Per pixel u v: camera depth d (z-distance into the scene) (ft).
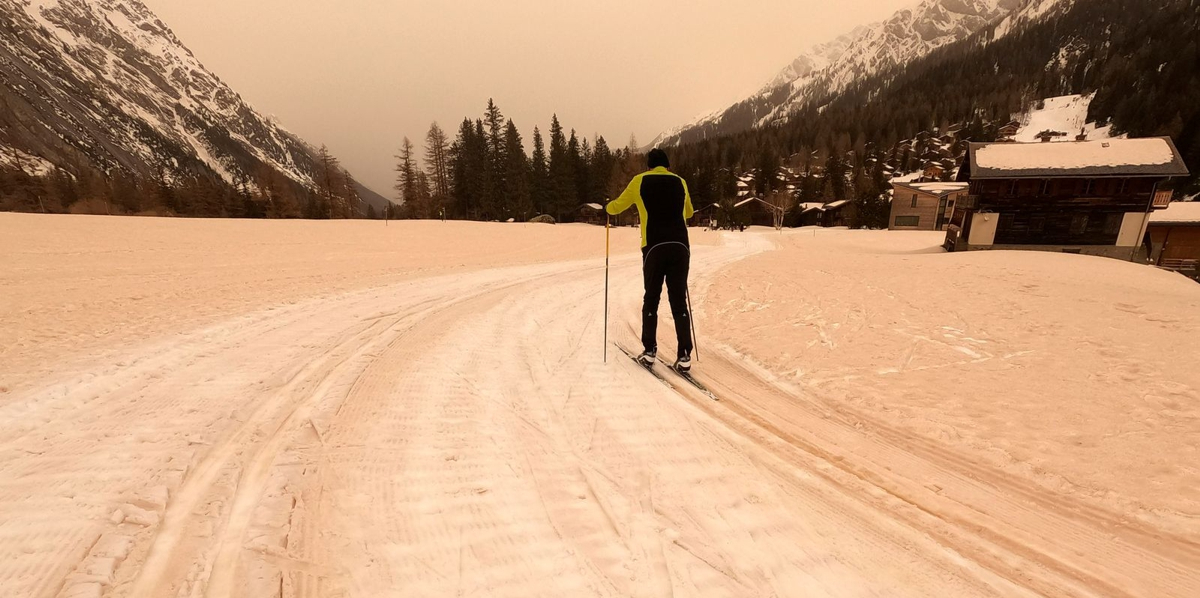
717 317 18.24
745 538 5.61
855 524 5.96
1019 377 10.73
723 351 13.75
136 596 4.35
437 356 12.39
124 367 10.76
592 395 9.96
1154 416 8.50
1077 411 8.85
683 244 11.62
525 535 5.50
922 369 11.50
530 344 13.94
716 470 7.13
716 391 10.48
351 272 30.91
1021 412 8.90
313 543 5.18
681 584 4.84
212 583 4.56
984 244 80.12
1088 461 7.16
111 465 6.54
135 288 21.81
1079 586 4.98
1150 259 93.76
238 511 5.66
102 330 14.07
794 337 14.84
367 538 5.31
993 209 78.64
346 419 8.34
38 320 15.06
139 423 7.93
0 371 10.26
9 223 56.24
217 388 9.63
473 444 7.61
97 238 45.80
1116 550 5.48
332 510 5.76
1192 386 9.83
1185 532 5.65
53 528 5.20
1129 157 72.49
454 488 6.36
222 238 53.42
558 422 8.59
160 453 6.92
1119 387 9.93
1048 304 18.58
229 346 12.83
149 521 5.40
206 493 5.98
